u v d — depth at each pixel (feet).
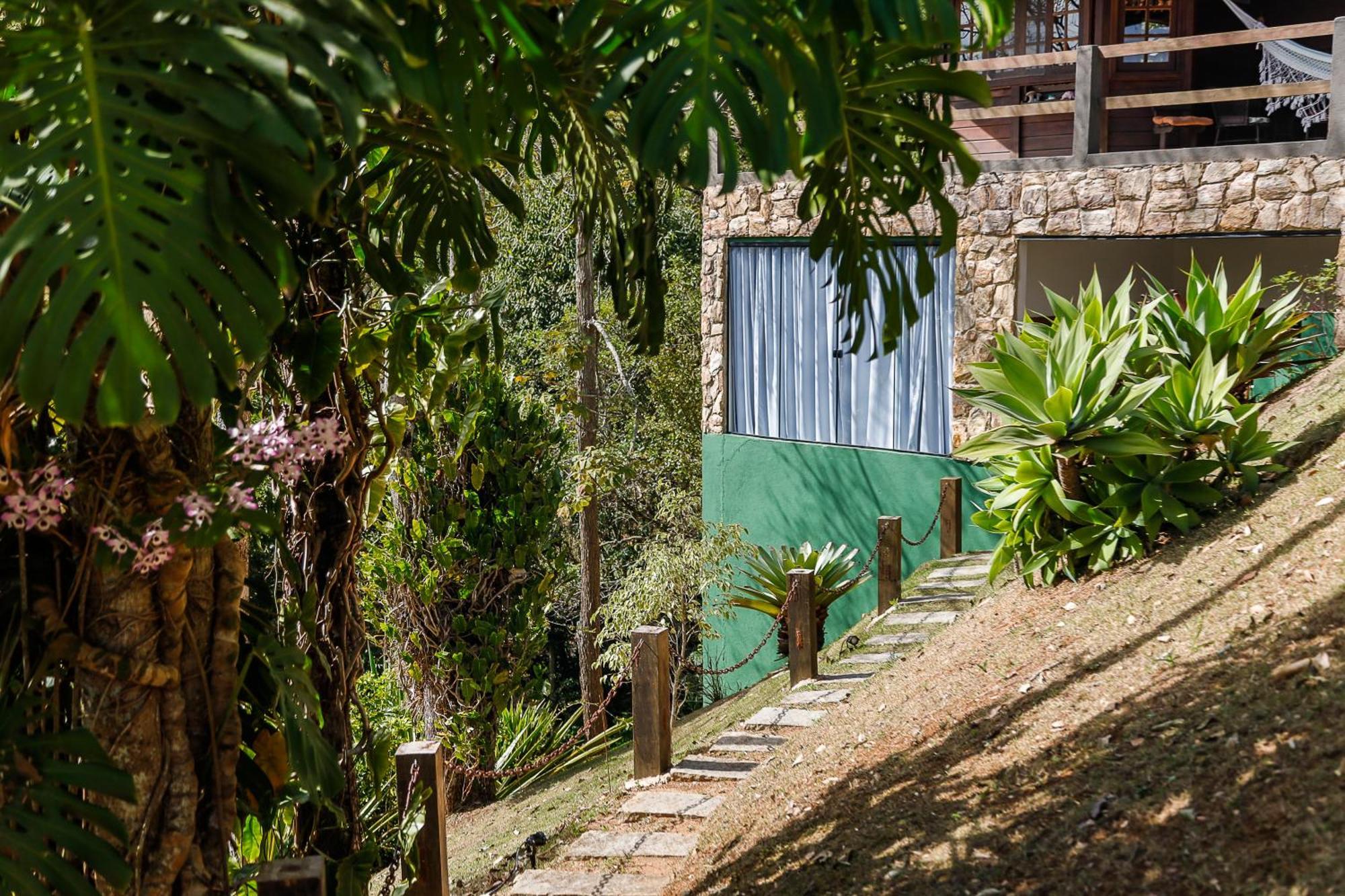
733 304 39.01
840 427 36.52
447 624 31.45
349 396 14.44
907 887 13.14
